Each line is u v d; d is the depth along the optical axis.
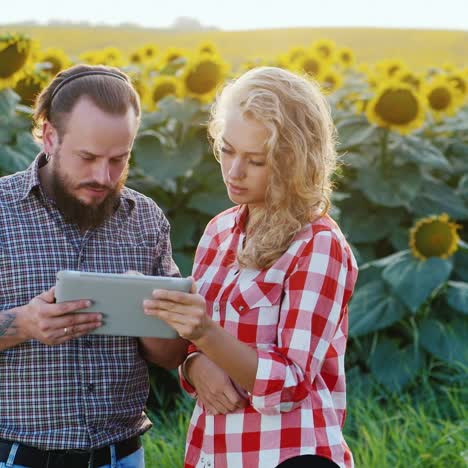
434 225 5.15
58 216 2.54
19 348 2.48
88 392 2.52
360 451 4.04
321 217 2.42
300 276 2.34
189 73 5.44
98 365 2.54
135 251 2.67
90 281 2.29
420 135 6.63
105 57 7.41
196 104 5.38
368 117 5.77
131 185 5.29
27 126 5.04
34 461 2.48
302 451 2.34
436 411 4.70
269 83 2.33
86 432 2.51
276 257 2.37
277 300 2.38
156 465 4.03
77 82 2.46
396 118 5.71
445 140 6.63
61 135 2.44
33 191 2.54
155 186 5.30
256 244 2.38
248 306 2.39
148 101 5.75
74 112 2.42
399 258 5.23
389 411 4.77
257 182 2.36
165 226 2.78
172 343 2.62
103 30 19.11
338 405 2.50
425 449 4.12
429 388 4.84
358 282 5.43
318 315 2.32
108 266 2.61
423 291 4.98
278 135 2.30
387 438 4.42
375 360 5.09
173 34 19.28
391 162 5.83
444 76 7.41
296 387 2.29
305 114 2.35
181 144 5.35
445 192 6.05
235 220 2.56
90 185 2.45
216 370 2.42
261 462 2.35
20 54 5.11
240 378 2.28
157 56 8.03
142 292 2.29
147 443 4.16
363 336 5.27
